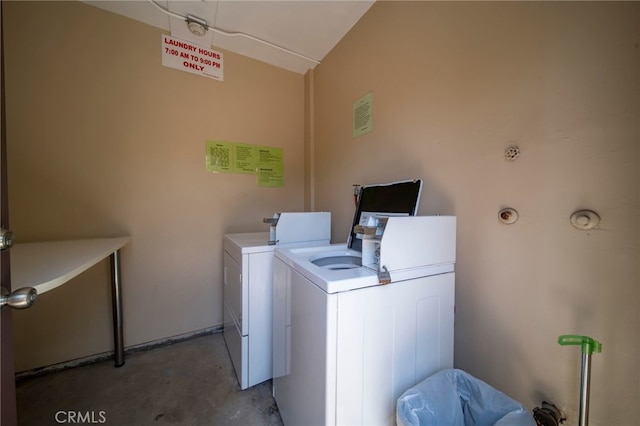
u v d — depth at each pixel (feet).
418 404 2.72
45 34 5.22
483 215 3.47
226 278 6.22
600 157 2.47
